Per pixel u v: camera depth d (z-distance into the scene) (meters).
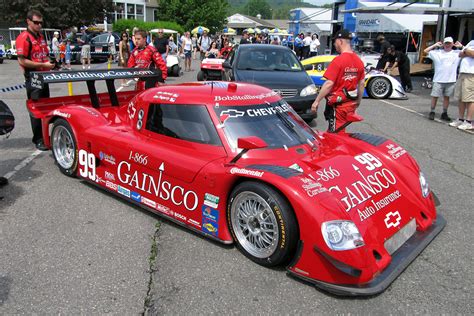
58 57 22.36
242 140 3.31
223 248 3.68
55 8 31.02
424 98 13.20
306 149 3.90
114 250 3.64
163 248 3.69
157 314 2.83
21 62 5.95
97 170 4.76
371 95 12.92
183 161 3.78
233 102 4.00
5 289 3.08
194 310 2.88
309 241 3.00
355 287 2.89
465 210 4.64
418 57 23.03
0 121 4.57
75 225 4.09
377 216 3.29
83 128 4.91
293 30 38.81
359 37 24.36
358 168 3.68
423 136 8.14
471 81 8.43
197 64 25.36
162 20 58.47
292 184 3.10
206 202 3.63
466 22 18.11
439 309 2.93
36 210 4.41
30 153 6.36
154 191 4.08
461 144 7.57
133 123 4.62
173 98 4.18
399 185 3.76
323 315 2.84
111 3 35.16
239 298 3.01
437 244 3.86
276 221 3.15
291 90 8.12
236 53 9.41
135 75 6.01
